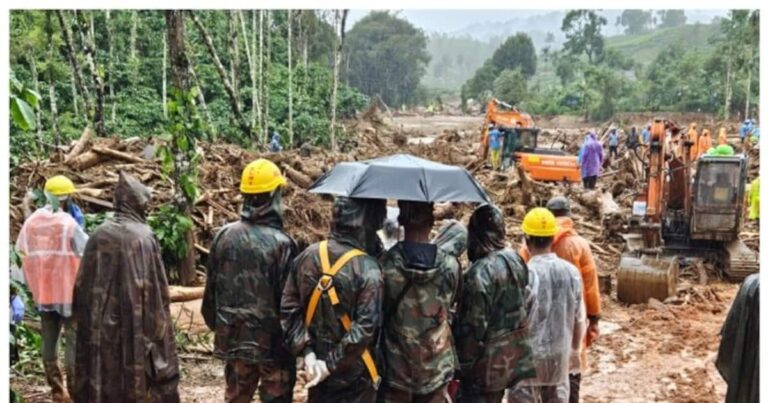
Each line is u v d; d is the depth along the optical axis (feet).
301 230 41.88
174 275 33.09
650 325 32.71
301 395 23.18
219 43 114.01
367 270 14.42
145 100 97.66
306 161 61.67
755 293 14.85
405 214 14.90
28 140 50.85
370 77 290.15
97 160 43.37
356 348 14.21
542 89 305.53
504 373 15.64
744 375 14.96
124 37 111.04
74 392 17.54
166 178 38.55
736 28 199.82
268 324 15.97
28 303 24.49
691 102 208.33
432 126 208.85
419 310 14.67
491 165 82.94
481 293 15.30
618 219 50.01
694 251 42.83
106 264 17.19
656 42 419.13
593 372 27.02
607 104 221.66
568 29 305.32
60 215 19.71
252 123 92.63
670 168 42.98
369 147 117.50
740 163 40.73
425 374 14.71
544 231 17.26
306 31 135.64
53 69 84.43
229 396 16.47
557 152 81.00
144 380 17.31
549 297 17.15
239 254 15.88
